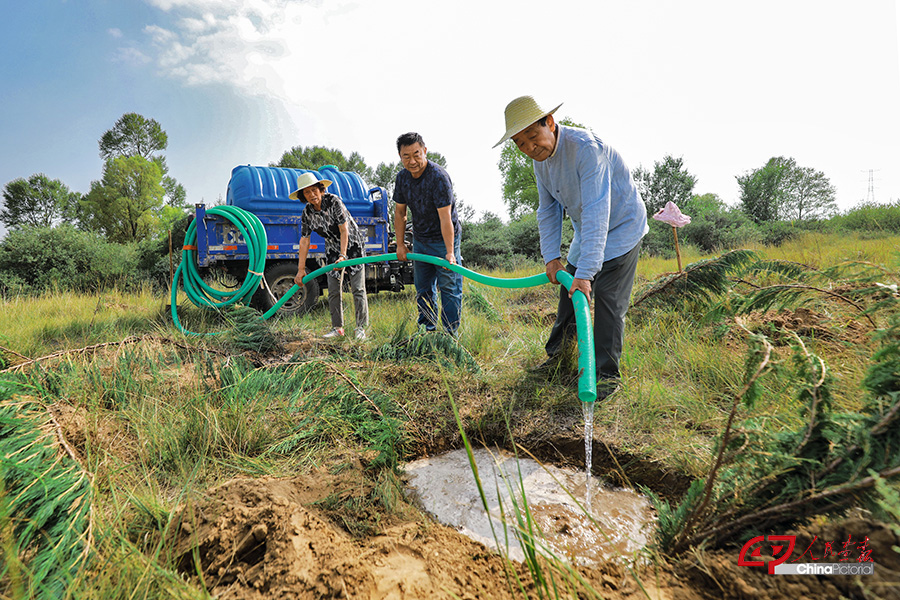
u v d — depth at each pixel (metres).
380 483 2.30
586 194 2.87
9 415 2.20
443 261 4.14
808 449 1.59
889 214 13.50
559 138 2.95
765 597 1.31
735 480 1.74
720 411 2.76
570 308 3.57
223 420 2.62
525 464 2.66
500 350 4.31
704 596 1.46
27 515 1.68
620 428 2.75
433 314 4.73
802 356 1.69
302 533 1.65
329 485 2.23
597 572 1.65
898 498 1.21
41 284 10.34
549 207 3.50
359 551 1.74
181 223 10.90
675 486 2.27
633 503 2.25
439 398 3.24
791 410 2.40
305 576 1.49
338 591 1.45
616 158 3.06
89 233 12.18
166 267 10.62
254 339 4.45
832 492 1.42
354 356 4.19
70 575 1.45
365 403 2.96
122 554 1.54
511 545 1.94
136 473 2.25
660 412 2.88
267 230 6.64
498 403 3.12
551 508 2.21
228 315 4.76
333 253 5.06
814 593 1.28
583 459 2.65
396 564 1.68
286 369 3.48
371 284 7.94
